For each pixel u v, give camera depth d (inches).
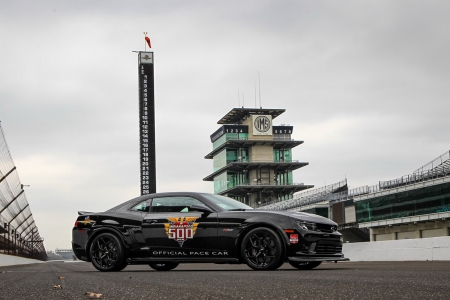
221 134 4598.9
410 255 647.8
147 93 3137.3
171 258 324.8
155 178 3080.7
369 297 128.6
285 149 4554.6
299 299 129.0
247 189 4434.1
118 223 336.8
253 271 280.4
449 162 1739.7
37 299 143.2
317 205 2402.8
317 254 304.8
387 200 2046.0
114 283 197.3
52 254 4931.1
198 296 140.8
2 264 891.4
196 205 323.3
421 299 122.7
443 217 1744.6
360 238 2514.8
